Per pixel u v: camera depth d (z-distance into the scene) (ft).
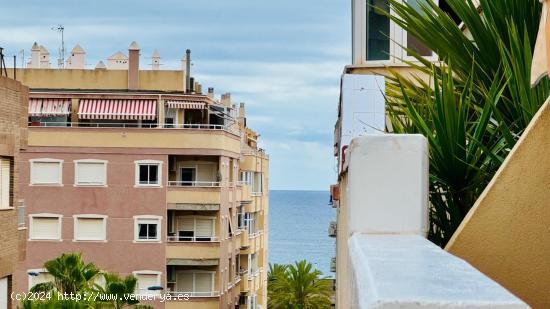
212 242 207.41
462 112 21.66
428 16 26.16
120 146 209.87
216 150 210.59
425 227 13.78
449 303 6.53
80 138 209.77
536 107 22.11
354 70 50.37
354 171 13.82
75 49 232.12
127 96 218.38
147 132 209.97
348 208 14.37
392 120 25.08
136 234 208.95
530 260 15.52
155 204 208.85
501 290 6.98
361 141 13.91
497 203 15.57
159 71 224.53
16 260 103.19
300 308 296.30
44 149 209.77
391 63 50.42
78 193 209.87
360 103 28.30
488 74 25.52
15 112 102.78
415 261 8.99
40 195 209.77
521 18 25.02
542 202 15.37
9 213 100.78
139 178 209.97
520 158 15.48
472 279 7.60
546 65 13.47
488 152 20.90
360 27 51.34
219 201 209.36
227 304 220.64
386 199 13.76
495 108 21.89
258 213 285.84
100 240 209.05
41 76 225.15
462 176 21.61
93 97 218.59
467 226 15.65
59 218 209.67
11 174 102.68
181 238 211.20
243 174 257.75
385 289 7.03
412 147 13.76
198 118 223.92
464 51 25.80
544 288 15.42
